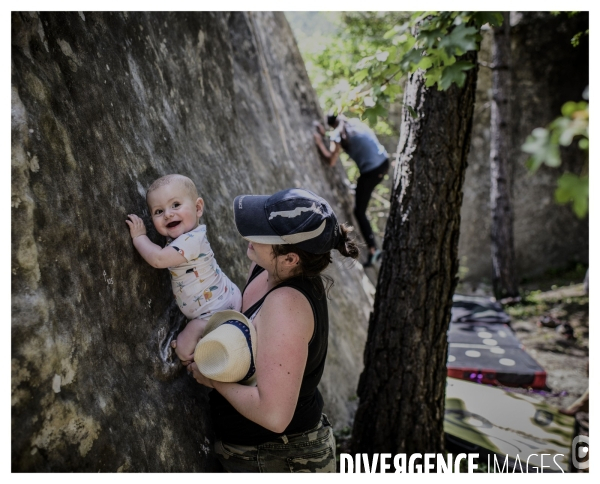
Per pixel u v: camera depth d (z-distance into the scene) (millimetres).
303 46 10602
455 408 3945
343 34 10430
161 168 2301
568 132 1022
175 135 2613
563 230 10914
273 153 4445
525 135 10789
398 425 3033
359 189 6027
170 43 2928
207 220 2652
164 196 1961
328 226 1723
